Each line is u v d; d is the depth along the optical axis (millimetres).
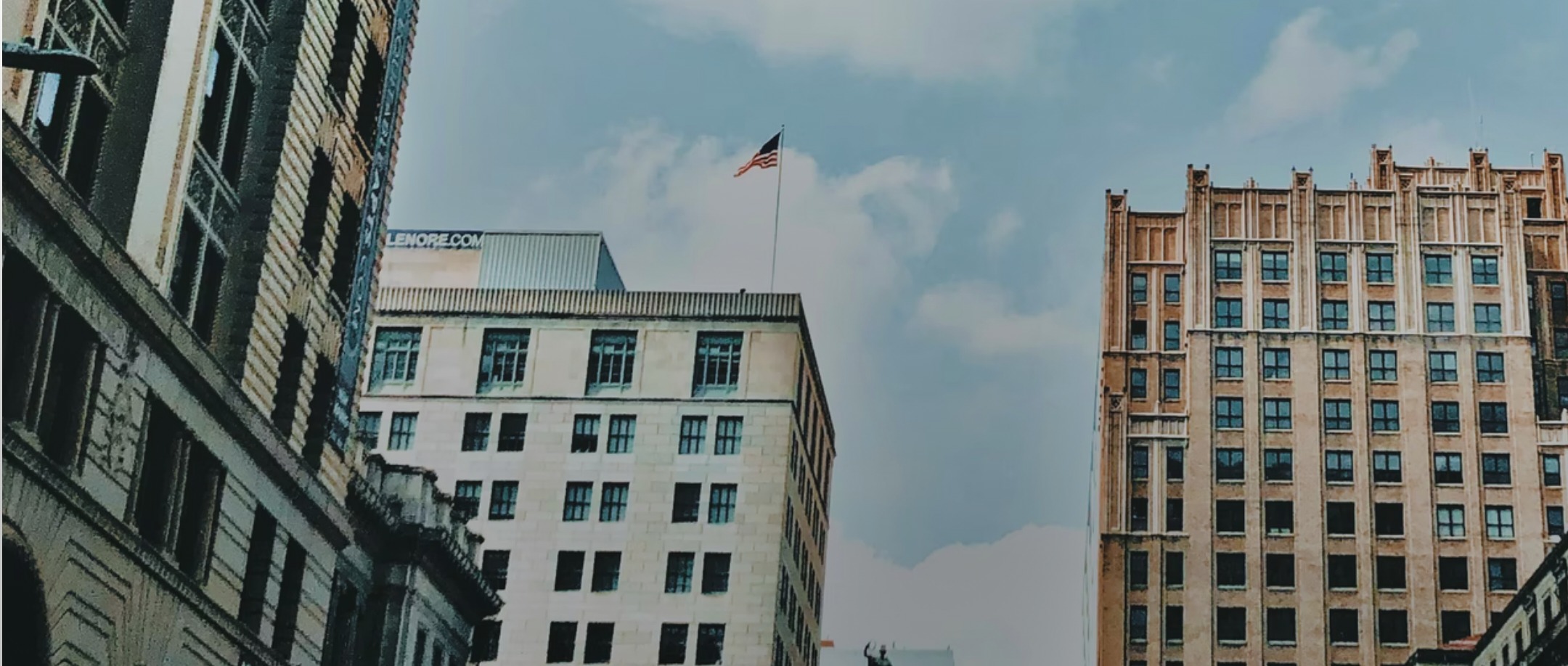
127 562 38406
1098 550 134375
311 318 50281
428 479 61500
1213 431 133875
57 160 37000
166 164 40438
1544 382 136250
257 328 45781
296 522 49125
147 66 40469
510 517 97062
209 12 42156
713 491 97188
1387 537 129750
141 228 39531
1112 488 133375
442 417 99875
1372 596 128250
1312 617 128125
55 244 34250
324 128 50469
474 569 64875
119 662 38438
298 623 49438
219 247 45125
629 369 100688
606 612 94375
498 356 101625
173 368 40438
